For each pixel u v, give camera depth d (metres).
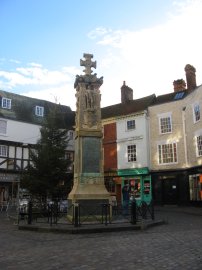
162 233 11.23
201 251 7.78
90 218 13.59
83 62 15.84
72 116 41.03
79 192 13.98
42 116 37.59
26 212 17.64
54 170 22.97
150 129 32.12
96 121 15.17
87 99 15.27
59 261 7.19
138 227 12.38
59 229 12.01
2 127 33.19
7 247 9.27
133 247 8.57
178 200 28.69
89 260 7.20
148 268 6.29
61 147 23.94
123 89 36.66
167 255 7.44
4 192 31.98
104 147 35.06
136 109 33.56
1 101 34.69
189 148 28.45
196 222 15.12
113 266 6.57
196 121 27.06
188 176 28.39
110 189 33.75
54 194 22.69
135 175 32.06
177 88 32.75
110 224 12.91
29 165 23.34
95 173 14.52
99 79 15.66
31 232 12.42
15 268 6.66
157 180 30.50
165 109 31.30
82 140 14.75
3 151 32.66
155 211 23.88
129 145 33.00
